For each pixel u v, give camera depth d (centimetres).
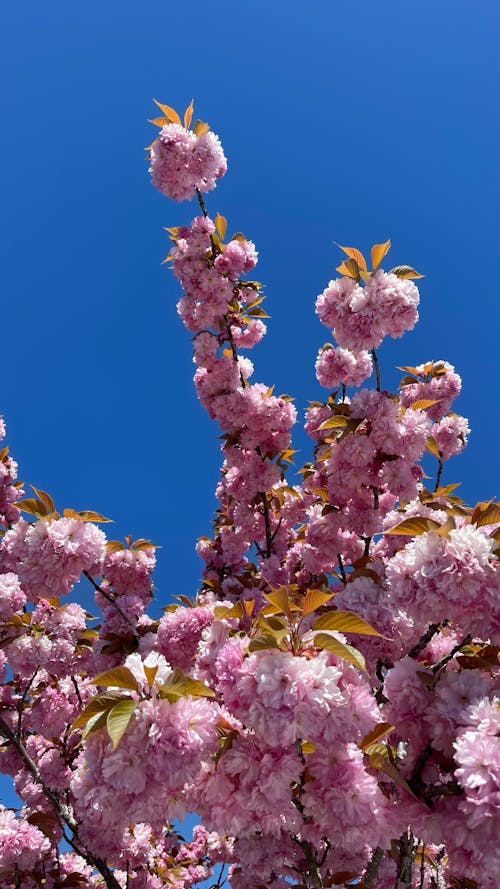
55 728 565
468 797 204
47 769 547
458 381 765
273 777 225
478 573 251
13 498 802
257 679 220
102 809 220
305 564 564
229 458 687
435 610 265
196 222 664
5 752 604
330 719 225
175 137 611
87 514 423
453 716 237
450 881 392
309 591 244
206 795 229
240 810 232
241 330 761
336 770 236
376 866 352
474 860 218
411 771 251
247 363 746
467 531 261
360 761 240
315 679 221
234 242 667
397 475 460
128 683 223
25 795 580
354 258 460
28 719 593
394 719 262
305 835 256
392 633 340
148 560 588
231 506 754
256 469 669
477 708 222
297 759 231
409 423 462
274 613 262
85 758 221
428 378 795
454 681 250
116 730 199
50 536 400
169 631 426
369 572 370
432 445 487
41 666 547
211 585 653
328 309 460
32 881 500
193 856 904
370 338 448
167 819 230
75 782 223
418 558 265
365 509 489
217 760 225
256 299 705
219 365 683
